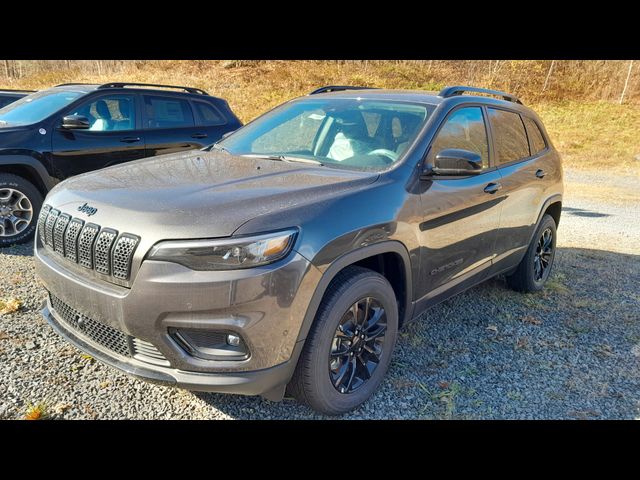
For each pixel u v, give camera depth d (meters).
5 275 4.51
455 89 3.84
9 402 2.75
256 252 2.29
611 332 4.17
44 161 5.54
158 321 2.30
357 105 3.76
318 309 2.58
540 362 3.61
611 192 11.97
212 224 2.31
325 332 2.58
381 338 3.00
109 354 2.54
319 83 24.64
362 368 2.94
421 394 3.12
